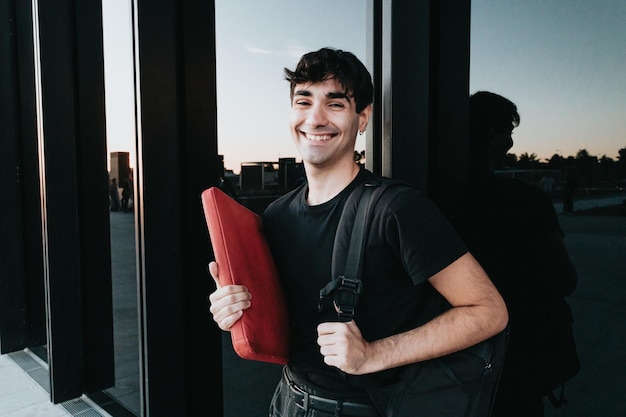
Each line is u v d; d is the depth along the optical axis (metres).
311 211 1.17
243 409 2.46
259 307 1.13
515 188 1.61
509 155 1.62
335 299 1.04
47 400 3.23
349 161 1.17
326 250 1.12
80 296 3.22
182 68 1.99
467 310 0.99
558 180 1.50
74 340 3.21
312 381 1.16
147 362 1.92
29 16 4.05
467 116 1.73
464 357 1.00
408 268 1.00
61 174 3.09
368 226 1.05
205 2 2.03
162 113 1.93
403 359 0.98
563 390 1.52
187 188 2.02
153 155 1.91
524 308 1.60
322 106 1.14
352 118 1.15
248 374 2.51
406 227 0.99
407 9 1.76
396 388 1.02
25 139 4.13
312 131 1.14
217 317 1.12
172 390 1.99
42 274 4.25
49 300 3.11
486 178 1.69
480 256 1.71
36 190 4.23
